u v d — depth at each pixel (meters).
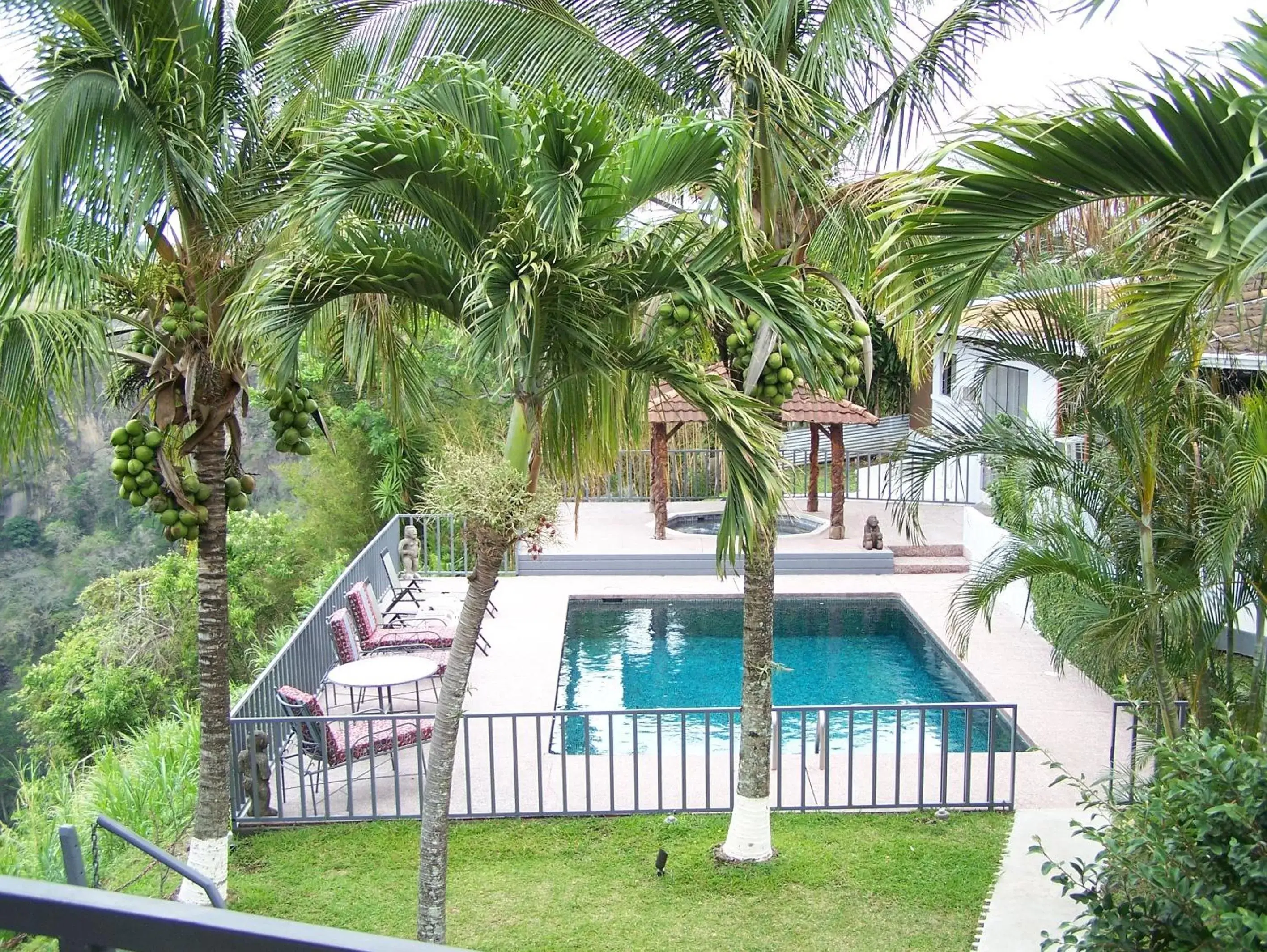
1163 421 7.27
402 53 7.74
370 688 11.88
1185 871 4.41
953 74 7.98
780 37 7.61
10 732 26.47
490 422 9.76
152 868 8.27
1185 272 4.67
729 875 7.78
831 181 8.02
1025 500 9.11
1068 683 12.15
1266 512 7.12
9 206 6.38
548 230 5.75
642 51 7.89
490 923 7.20
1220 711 7.41
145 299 7.20
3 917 1.07
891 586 17.00
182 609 20.25
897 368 31.33
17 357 6.65
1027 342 7.73
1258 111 3.50
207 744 7.56
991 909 7.22
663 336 6.88
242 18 7.39
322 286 6.29
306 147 6.99
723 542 6.80
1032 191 4.18
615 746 11.11
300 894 7.67
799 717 12.39
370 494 25.19
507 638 14.16
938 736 11.28
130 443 7.20
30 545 29.17
